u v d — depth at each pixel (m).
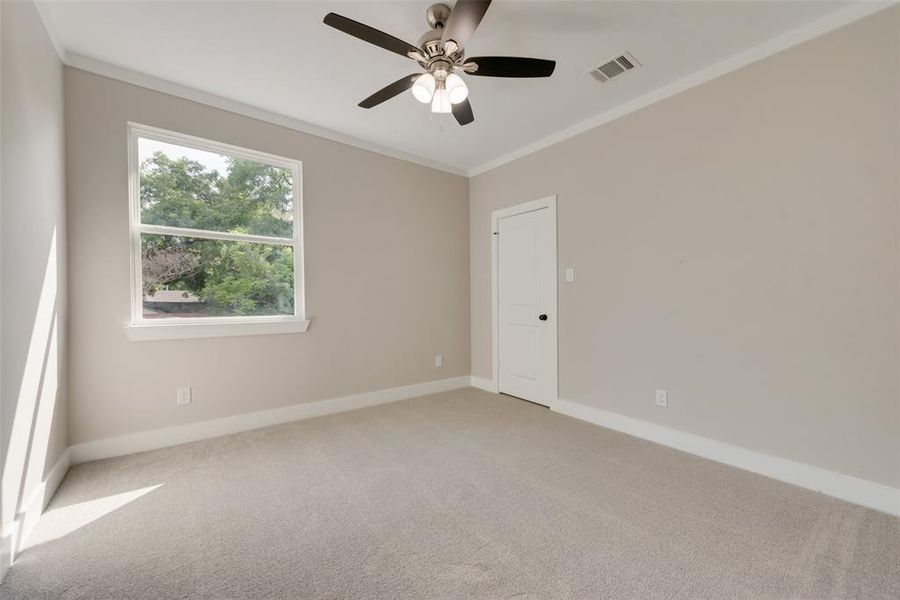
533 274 3.56
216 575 1.37
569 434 2.78
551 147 3.36
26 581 1.33
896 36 1.73
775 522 1.69
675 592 1.29
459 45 1.74
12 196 1.49
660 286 2.62
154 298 2.54
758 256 2.17
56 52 2.05
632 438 2.71
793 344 2.05
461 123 2.51
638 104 2.71
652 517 1.73
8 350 1.43
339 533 1.62
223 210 2.80
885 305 1.78
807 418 2.01
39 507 1.72
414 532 1.62
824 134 1.94
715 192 2.34
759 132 2.16
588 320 3.08
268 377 2.95
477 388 4.17
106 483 2.03
